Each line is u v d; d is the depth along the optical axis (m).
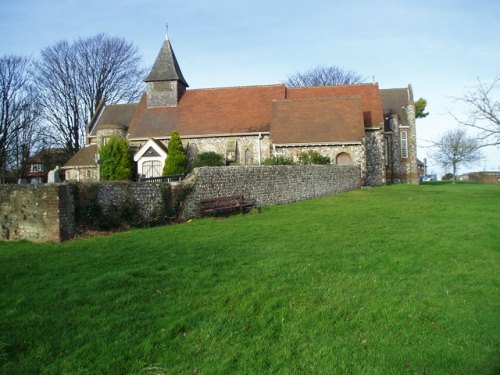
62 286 7.47
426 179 61.38
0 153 39.78
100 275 8.12
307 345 5.48
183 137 33.38
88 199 13.09
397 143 37.94
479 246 10.30
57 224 11.97
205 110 35.16
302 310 6.51
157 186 15.08
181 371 4.90
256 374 4.83
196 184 16.33
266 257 9.41
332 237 11.66
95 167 37.41
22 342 5.48
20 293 7.16
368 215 15.88
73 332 5.74
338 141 29.38
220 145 33.16
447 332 5.84
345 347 5.42
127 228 14.05
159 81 36.19
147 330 5.80
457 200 20.81
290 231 12.68
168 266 8.70
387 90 41.69
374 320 6.22
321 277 7.99
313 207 18.53
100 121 41.25
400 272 8.34
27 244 11.73
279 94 35.84
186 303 6.71
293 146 29.86
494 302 6.84
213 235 12.23
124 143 31.25
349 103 31.69
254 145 32.69
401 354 5.25
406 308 6.57
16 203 12.41
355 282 7.71
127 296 6.95
